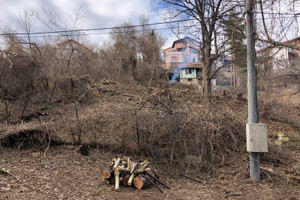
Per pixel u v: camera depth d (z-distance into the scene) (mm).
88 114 9656
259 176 6516
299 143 9922
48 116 10273
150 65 31062
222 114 8609
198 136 7234
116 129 8094
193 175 6773
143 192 5562
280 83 16453
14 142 7914
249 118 6520
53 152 7562
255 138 6301
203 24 16734
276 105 13414
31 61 12797
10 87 11750
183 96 15734
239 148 7926
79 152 7719
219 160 7406
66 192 5082
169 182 6352
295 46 6320
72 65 17750
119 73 24812
